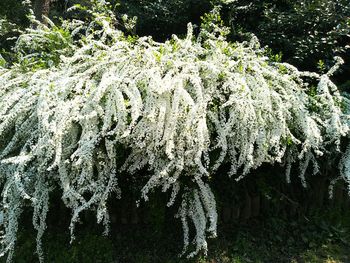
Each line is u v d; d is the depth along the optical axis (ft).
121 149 10.61
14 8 24.97
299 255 11.71
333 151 12.67
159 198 11.55
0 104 11.68
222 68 11.80
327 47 16.93
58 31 14.17
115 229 11.91
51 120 11.02
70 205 10.46
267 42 17.89
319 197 13.33
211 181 11.87
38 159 10.45
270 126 11.53
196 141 10.23
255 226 12.49
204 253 10.91
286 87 12.64
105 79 10.58
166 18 20.58
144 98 10.91
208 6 19.89
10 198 10.77
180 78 10.87
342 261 11.50
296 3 18.28
